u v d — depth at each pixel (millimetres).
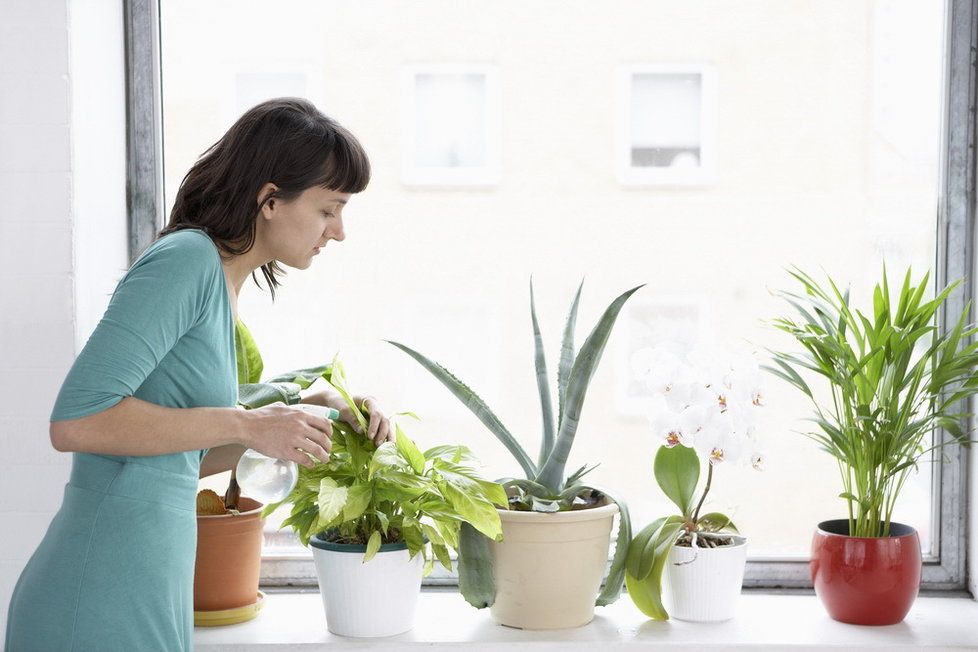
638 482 2061
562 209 2043
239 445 1739
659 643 1728
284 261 1503
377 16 2043
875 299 1787
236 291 1509
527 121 2037
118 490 1332
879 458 1800
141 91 2051
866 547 1779
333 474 1761
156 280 1307
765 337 2033
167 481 1374
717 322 2043
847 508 2041
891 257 2023
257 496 1464
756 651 1724
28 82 1820
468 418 2072
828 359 1775
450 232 2059
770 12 2008
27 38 1817
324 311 2078
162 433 1301
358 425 1711
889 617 1804
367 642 1745
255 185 1402
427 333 2072
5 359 1843
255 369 1878
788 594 2027
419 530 1733
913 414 1800
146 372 1291
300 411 1422
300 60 2062
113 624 1317
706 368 1773
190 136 2086
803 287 2031
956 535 2014
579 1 2023
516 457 1851
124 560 1326
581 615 1801
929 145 2016
